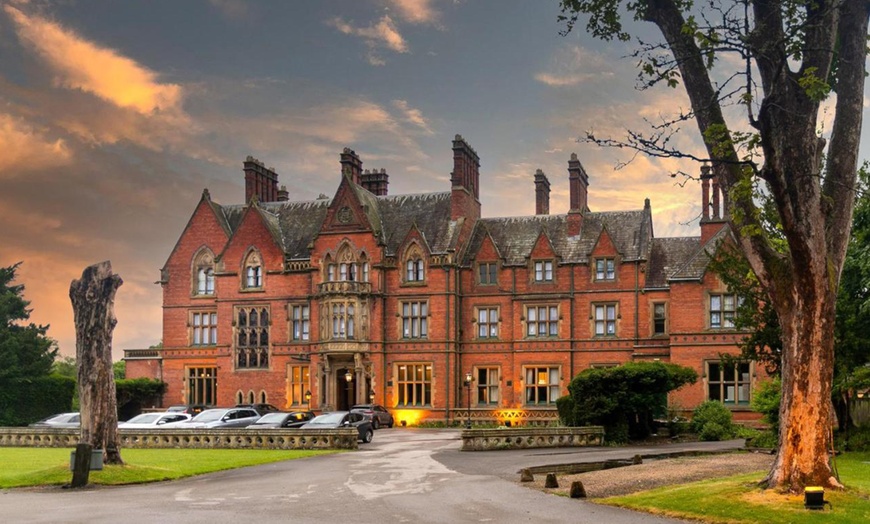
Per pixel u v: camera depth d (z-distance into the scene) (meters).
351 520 18.20
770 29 19.48
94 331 27.42
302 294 61.50
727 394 51.78
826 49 19.02
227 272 63.31
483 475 26.55
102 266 27.73
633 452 34.50
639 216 59.47
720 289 52.03
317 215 65.31
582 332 57.25
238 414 46.47
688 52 21.45
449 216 61.56
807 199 19.53
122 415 63.66
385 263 60.00
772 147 18.48
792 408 19.73
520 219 62.50
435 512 19.17
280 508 19.98
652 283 56.44
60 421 47.69
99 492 23.41
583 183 62.12
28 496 22.75
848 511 17.58
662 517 18.33
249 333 62.53
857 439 32.56
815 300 19.62
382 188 67.38
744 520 17.50
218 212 66.44
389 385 59.28
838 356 31.45
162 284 65.81
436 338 58.69
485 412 57.41
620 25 23.52
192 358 64.38
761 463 28.31
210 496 22.31
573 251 58.88
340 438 37.62
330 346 58.41
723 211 55.19
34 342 61.38
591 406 39.66
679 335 52.44
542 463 30.22
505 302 58.91
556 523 17.70
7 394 58.41
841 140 20.61
